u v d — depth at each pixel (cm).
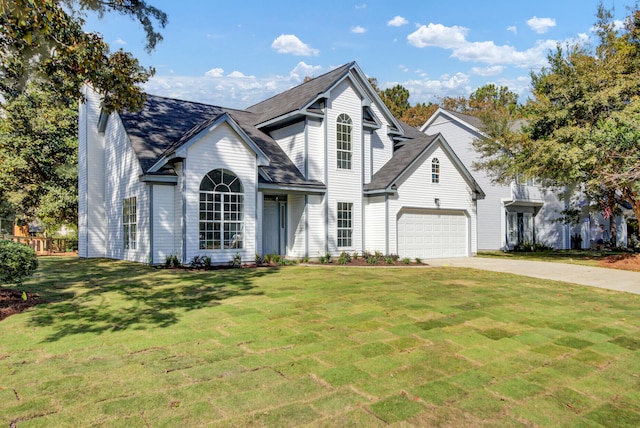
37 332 623
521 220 2798
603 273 1409
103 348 553
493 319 743
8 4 723
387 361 524
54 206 2284
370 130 1966
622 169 1542
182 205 1411
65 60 1063
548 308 851
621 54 1870
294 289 990
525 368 516
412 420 380
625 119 1509
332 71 1966
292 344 581
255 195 1559
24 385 436
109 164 1866
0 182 2331
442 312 781
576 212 2472
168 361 509
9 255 844
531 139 1959
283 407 398
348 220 1867
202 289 977
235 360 516
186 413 381
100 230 1936
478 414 396
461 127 2800
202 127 1444
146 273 1247
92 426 357
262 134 1959
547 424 382
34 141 2241
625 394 451
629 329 705
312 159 1781
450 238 2080
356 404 407
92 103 1925
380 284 1082
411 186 1925
